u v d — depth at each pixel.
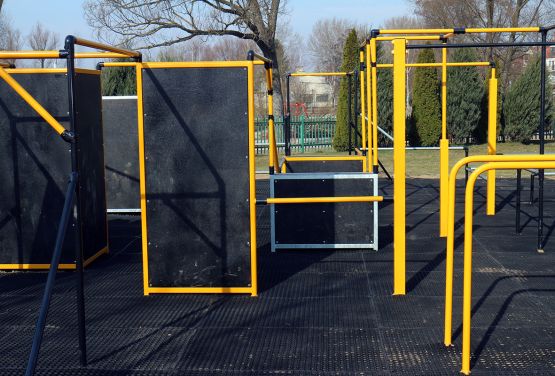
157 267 5.02
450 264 3.82
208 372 3.56
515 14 27.00
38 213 5.91
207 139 4.89
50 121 3.54
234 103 4.85
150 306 4.77
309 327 4.25
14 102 5.83
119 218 8.90
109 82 16.97
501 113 21.78
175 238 4.99
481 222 8.11
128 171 8.98
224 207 4.94
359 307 4.66
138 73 4.85
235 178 4.91
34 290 5.33
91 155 6.23
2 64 6.25
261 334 4.14
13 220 5.93
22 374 3.57
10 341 4.09
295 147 22.00
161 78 4.86
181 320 4.44
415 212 8.99
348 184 6.46
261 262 6.14
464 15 29.14
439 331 4.13
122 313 4.61
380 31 6.09
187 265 5.01
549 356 3.70
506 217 8.45
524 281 5.30
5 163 5.89
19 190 5.91
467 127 20.83
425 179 13.05
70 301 4.96
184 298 4.96
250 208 4.91
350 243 6.53
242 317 4.48
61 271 5.97
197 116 4.87
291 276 5.59
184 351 3.87
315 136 22.95
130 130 8.88
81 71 5.96
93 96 6.28
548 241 6.91
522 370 3.51
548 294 4.92
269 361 3.69
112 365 3.68
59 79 5.81
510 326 4.21
